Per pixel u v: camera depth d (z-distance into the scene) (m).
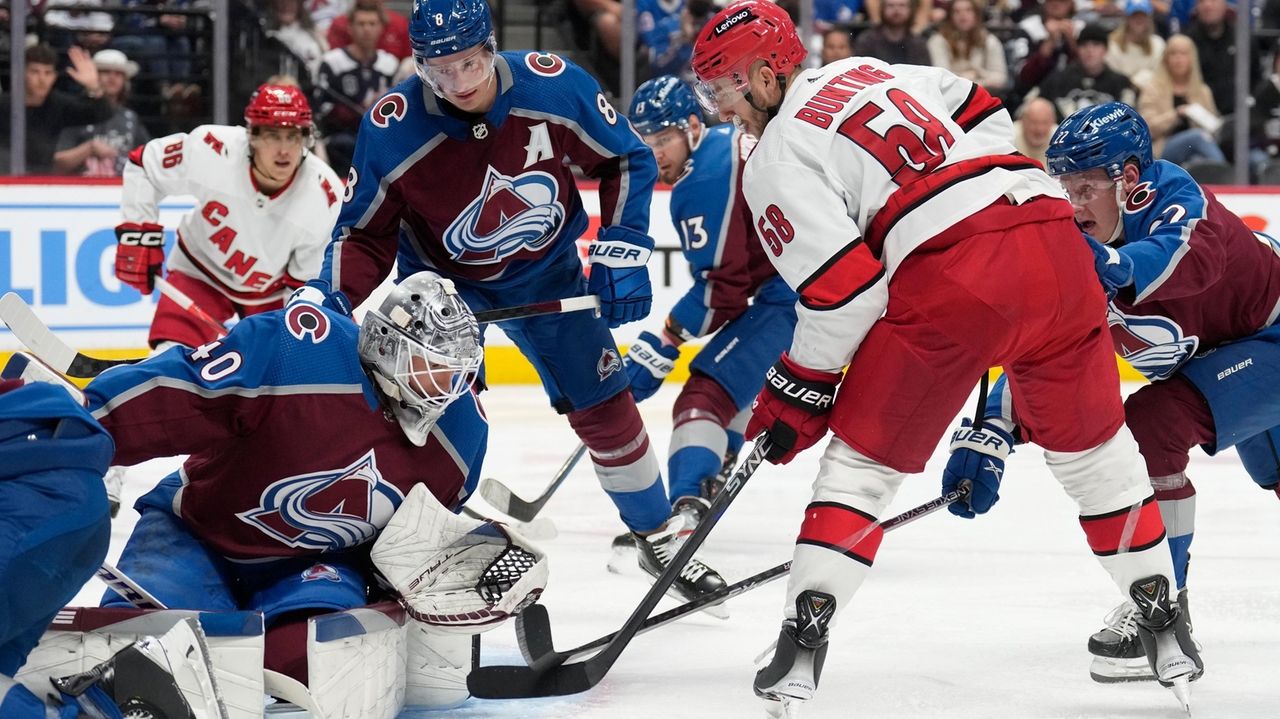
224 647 5.30
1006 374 6.16
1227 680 6.82
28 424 4.73
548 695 6.22
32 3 19.16
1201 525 11.21
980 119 6.11
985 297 5.56
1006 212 5.66
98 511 4.89
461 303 5.75
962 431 6.86
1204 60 21.66
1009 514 11.76
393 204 7.51
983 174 5.72
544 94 7.40
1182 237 6.59
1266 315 7.27
